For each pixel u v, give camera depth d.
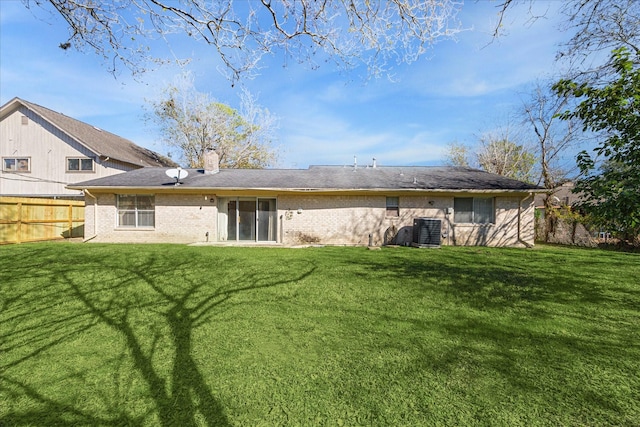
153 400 2.79
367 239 13.95
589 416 2.55
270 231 14.22
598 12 6.46
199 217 13.78
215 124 26.33
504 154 26.16
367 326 4.41
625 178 3.91
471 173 16.14
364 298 5.67
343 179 14.88
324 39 4.29
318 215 13.95
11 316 4.79
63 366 3.37
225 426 2.47
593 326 4.39
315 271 7.77
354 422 2.50
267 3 3.84
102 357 3.56
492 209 13.87
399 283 6.69
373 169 17.44
